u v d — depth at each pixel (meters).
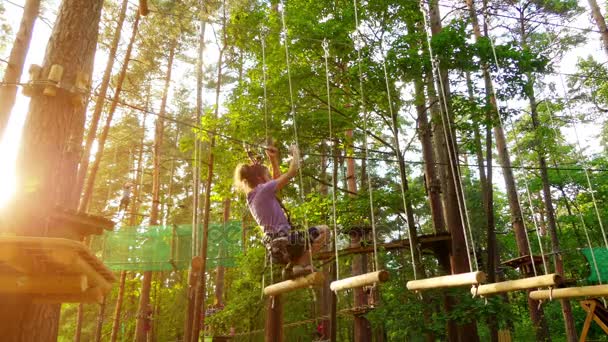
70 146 6.78
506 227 26.58
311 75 11.72
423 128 12.93
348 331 25.50
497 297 10.70
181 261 12.86
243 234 13.24
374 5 11.38
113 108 14.46
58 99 6.43
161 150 24.62
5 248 3.49
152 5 14.15
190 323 13.27
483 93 11.54
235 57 14.72
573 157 23.42
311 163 20.94
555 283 5.16
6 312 4.88
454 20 11.70
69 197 6.64
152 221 21.64
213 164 13.20
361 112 12.78
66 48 6.82
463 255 11.51
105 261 12.98
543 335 15.98
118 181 24.06
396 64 10.89
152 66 16.62
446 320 10.26
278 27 12.03
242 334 15.78
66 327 27.34
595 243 23.69
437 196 13.59
